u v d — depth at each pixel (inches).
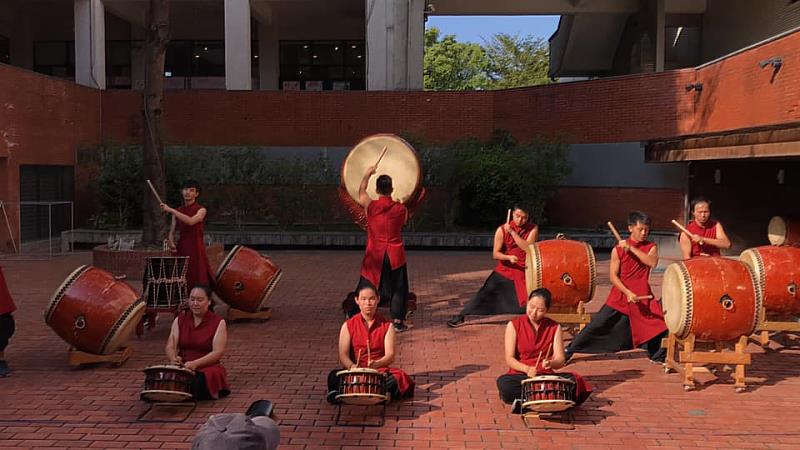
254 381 287.4
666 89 718.5
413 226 783.1
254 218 791.7
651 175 728.3
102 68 901.2
